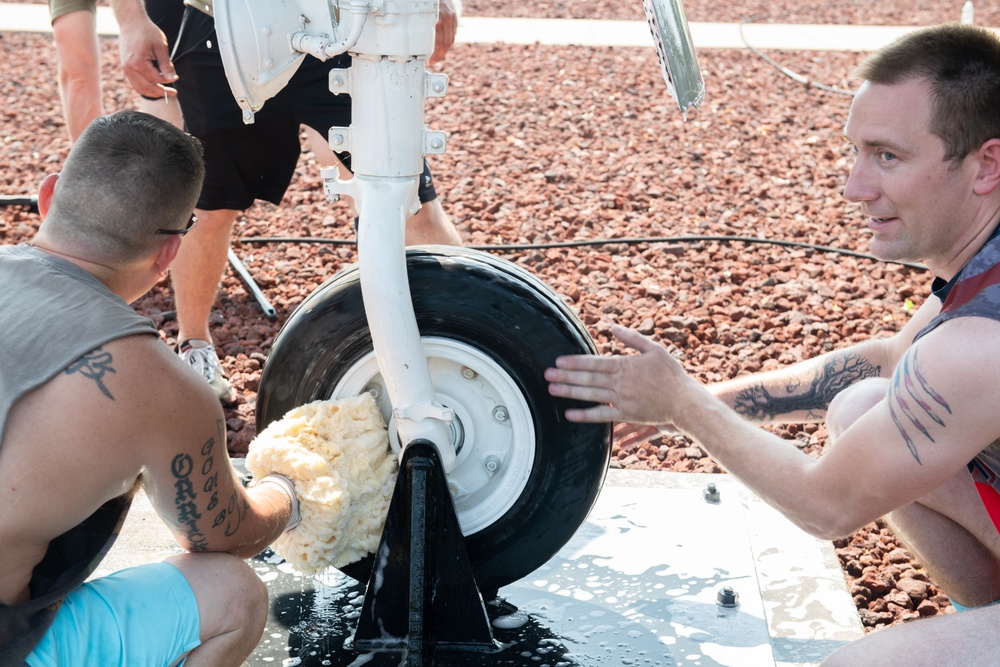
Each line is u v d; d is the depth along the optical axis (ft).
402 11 6.00
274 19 6.08
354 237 15.05
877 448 5.55
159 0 10.52
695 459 10.21
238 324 12.50
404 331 6.44
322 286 7.23
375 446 6.93
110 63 23.57
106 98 21.04
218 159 10.04
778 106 21.66
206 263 10.53
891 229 5.80
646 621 7.25
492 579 7.22
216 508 5.67
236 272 13.83
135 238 5.31
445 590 6.76
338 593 7.53
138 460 5.24
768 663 6.86
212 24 9.45
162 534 8.16
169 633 5.57
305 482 6.61
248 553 6.19
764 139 19.63
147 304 13.08
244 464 9.37
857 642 5.67
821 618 7.38
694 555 8.02
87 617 5.36
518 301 6.72
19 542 4.98
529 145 18.92
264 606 6.00
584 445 6.93
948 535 6.82
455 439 7.02
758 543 8.23
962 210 5.59
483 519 7.09
